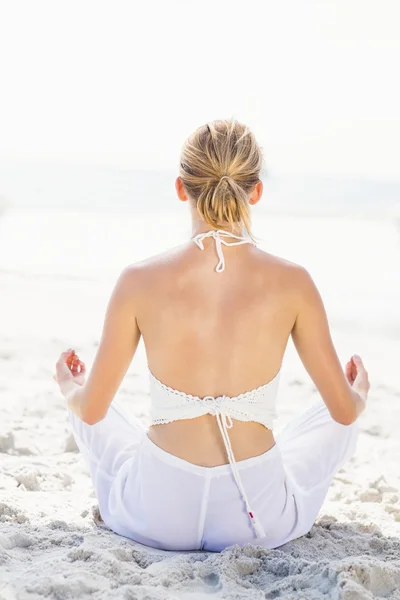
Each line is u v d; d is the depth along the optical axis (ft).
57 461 13.05
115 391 9.26
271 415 9.12
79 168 87.35
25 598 7.47
